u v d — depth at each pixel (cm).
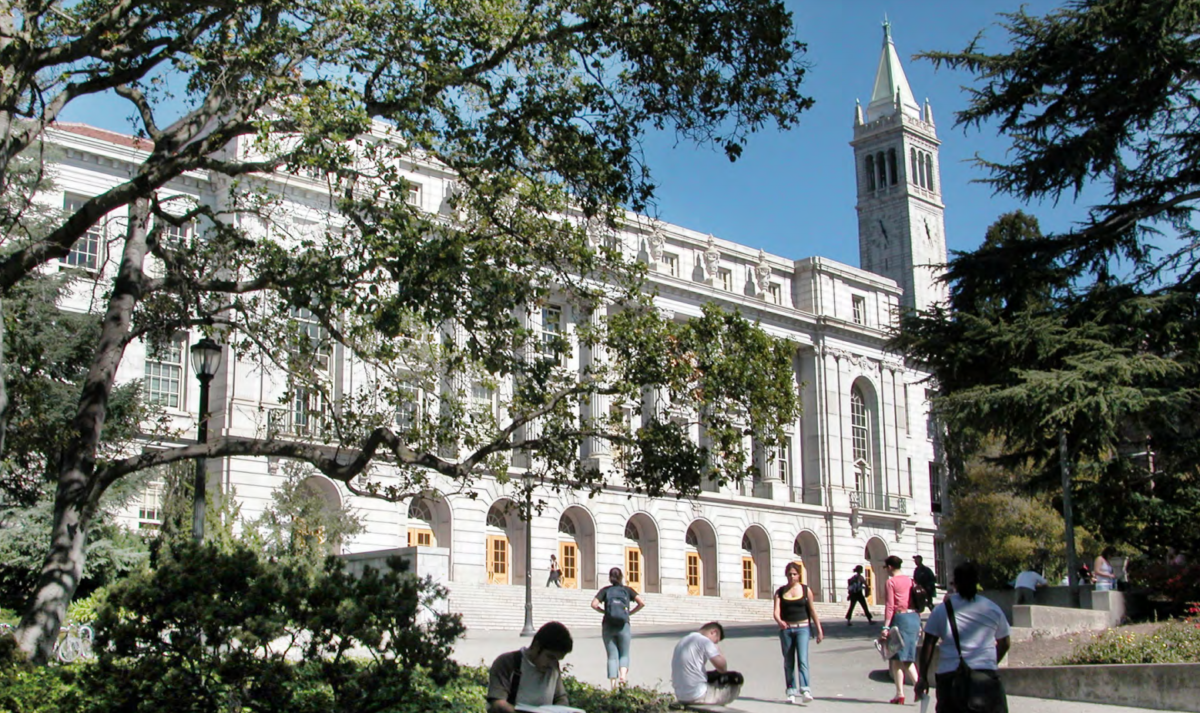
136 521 4181
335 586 1188
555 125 1720
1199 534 3378
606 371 1952
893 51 10931
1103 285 2681
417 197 5062
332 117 1591
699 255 6831
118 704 1139
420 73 1656
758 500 6762
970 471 6550
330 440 1952
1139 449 3428
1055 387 2453
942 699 1095
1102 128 2664
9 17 1562
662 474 1830
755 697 1825
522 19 1680
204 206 1867
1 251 2925
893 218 10400
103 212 1653
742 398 1861
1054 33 2694
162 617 1136
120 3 1664
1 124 1532
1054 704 1725
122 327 1738
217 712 1190
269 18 1684
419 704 1291
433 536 5406
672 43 1686
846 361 7312
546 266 2083
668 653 2762
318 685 1386
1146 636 1919
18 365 2108
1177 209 2767
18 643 1466
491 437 2030
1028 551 6159
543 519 5847
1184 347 2658
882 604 7300
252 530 3688
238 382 4600
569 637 976
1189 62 2592
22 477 3056
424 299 1627
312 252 1728
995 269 2819
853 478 7288
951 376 2847
